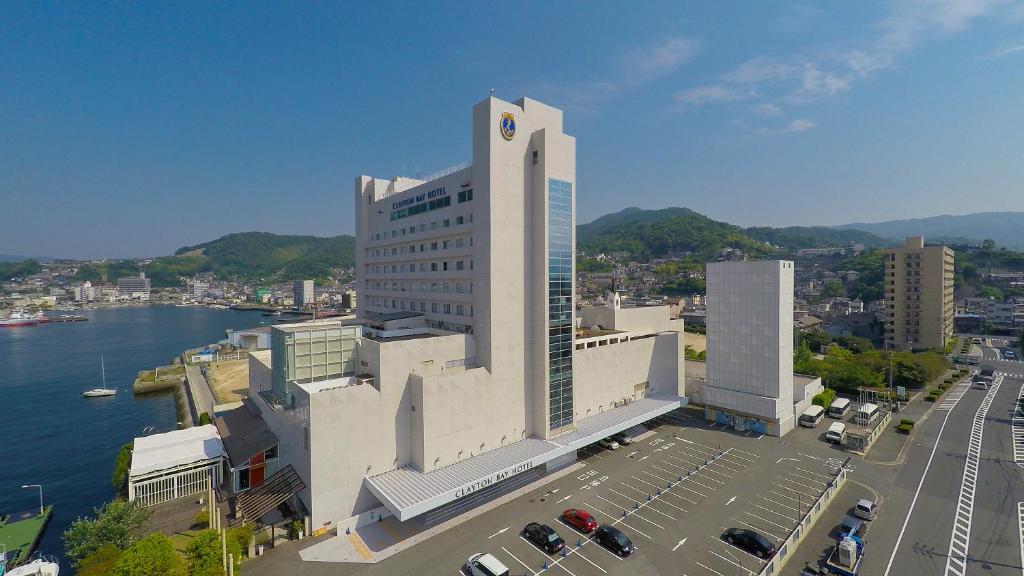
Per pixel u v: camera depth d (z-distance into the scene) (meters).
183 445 63.28
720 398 79.12
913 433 73.06
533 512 49.84
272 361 60.47
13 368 164.25
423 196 72.62
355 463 49.66
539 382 62.47
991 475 57.56
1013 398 92.75
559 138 62.81
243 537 42.72
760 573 38.53
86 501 68.94
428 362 56.09
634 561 41.34
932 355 110.62
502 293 59.34
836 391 96.44
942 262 142.88
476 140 59.34
